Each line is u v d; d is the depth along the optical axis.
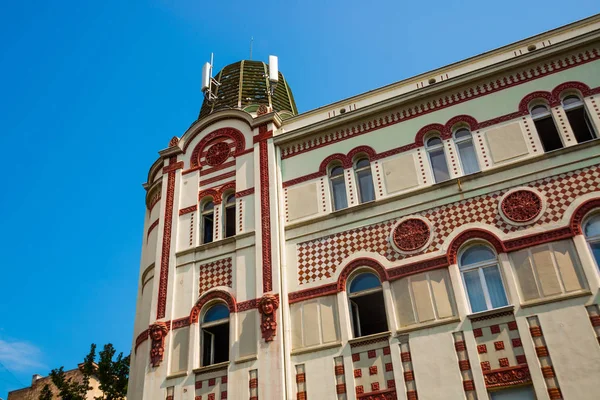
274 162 21.78
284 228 20.44
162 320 20.16
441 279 17.23
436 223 18.17
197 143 23.95
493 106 19.44
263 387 17.50
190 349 19.16
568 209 16.66
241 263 20.14
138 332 22.45
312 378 17.31
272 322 18.36
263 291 19.16
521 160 18.02
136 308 23.52
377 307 17.86
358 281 18.56
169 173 23.69
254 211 21.02
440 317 16.67
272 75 28.33
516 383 15.02
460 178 18.53
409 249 18.09
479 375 15.45
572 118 18.33
